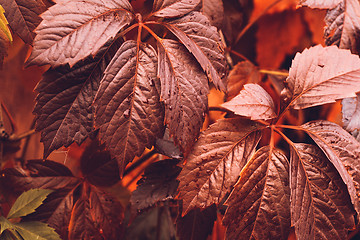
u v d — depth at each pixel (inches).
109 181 24.8
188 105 21.5
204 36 21.9
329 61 22.2
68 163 26.9
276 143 28.3
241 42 30.6
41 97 21.7
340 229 21.7
